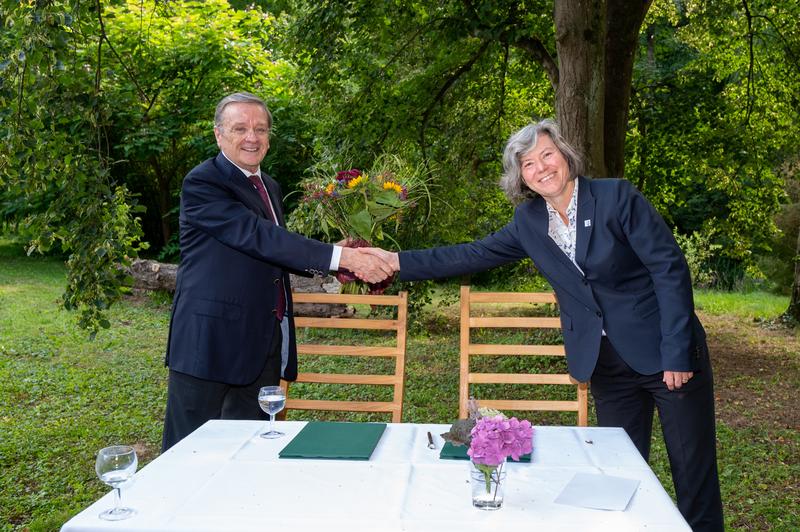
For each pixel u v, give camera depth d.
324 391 6.54
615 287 2.83
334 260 3.19
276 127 12.70
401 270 3.21
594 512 1.79
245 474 2.07
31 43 3.89
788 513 3.93
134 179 15.63
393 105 8.23
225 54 13.11
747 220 10.73
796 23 9.38
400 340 3.32
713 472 2.84
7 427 5.20
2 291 11.92
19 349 7.80
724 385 7.14
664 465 4.71
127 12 12.58
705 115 9.68
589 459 2.21
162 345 8.27
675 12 10.55
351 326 3.36
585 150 6.09
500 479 1.81
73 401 5.99
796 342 9.40
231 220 3.16
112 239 4.30
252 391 3.32
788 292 13.65
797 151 10.75
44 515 3.71
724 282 15.88
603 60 6.14
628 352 2.81
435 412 5.91
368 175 3.38
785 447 5.11
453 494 1.92
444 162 8.57
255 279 3.23
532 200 3.00
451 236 8.23
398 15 7.63
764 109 9.96
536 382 3.15
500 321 3.22
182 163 15.14
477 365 7.65
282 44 8.21
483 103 9.07
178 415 3.18
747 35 9.52
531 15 7.74
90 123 4.27
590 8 6.01
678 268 2.73
